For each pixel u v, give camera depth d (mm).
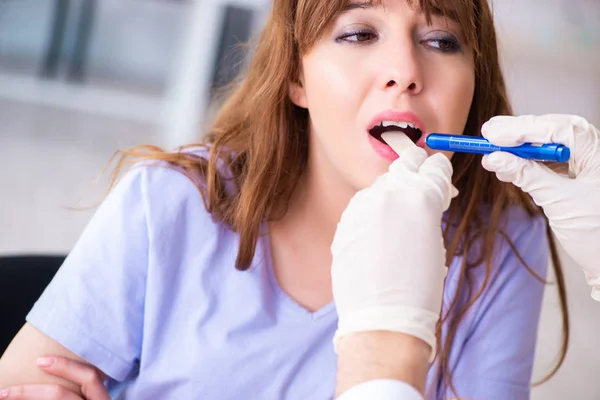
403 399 700
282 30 1163
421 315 763
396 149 971
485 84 1229
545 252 1294
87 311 1136
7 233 3020
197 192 1183
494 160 949
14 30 5188
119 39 5379
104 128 4648
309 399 1133
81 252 1159
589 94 5086
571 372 2615
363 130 1037
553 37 4961
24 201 3348
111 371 1149
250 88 1327
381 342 747
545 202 972
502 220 1263
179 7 5348
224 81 1897
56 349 1134
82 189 3576
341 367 754
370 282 777
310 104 1094
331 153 1078
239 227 1160
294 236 1185
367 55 1037
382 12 1035
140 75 5410
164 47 5410
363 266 786
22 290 1299
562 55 4984
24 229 3080
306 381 1136
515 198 1290
